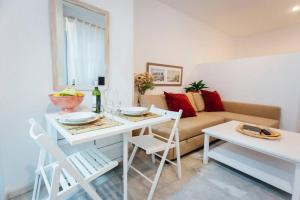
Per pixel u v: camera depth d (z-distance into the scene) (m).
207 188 1.48
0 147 1.23
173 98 2.56
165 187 1.48
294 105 2.58
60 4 1.38
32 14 1.27
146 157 2.04
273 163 1.66
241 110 3.08
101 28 1.64
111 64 1.77
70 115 1.21
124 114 1.42
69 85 1.50
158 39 2.88
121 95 1.89
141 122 1.20
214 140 2.55
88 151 1.33
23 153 1.34
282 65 2.67
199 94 3.29
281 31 3.82
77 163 1.16
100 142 1.67
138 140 1.59
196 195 1.38
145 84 2.48
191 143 2.09
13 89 1.24
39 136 0.80
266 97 2.88
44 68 1.36
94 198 1.03
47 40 1.35
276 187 1.39
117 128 1.05
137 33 2.57
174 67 3.21
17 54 1.23
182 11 3.11
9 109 1.24
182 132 1.94
